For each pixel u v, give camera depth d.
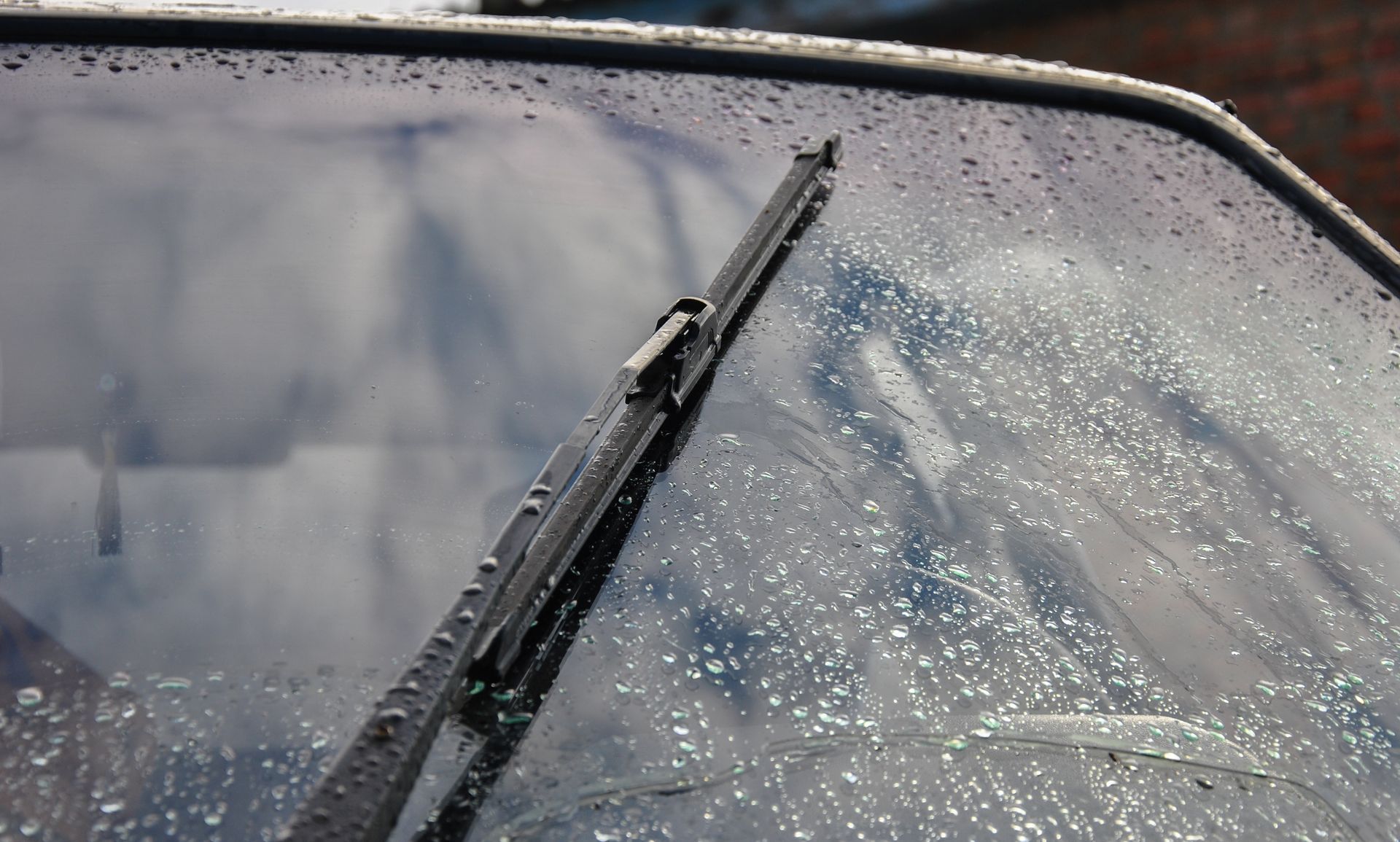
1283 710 0.86
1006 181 1.50
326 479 0.92
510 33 1.60
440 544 0.87
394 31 1.56
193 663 0.77
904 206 1.41
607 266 1.20
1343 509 1.09
